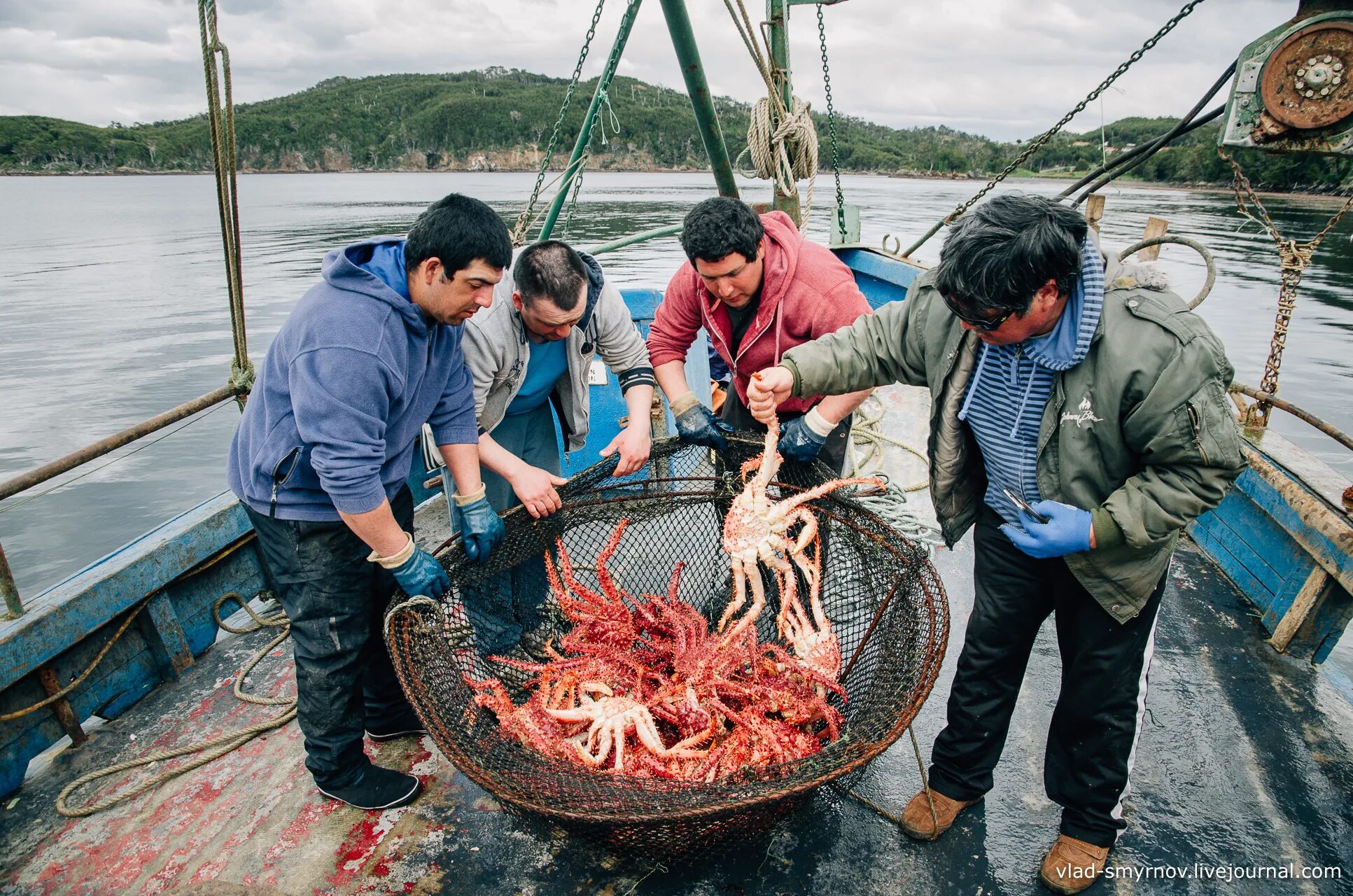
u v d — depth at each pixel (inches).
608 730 70.1
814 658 77.5
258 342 593.3
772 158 182.7
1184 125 131.6
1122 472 59.0
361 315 64.2
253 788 85.7
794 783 53.6
